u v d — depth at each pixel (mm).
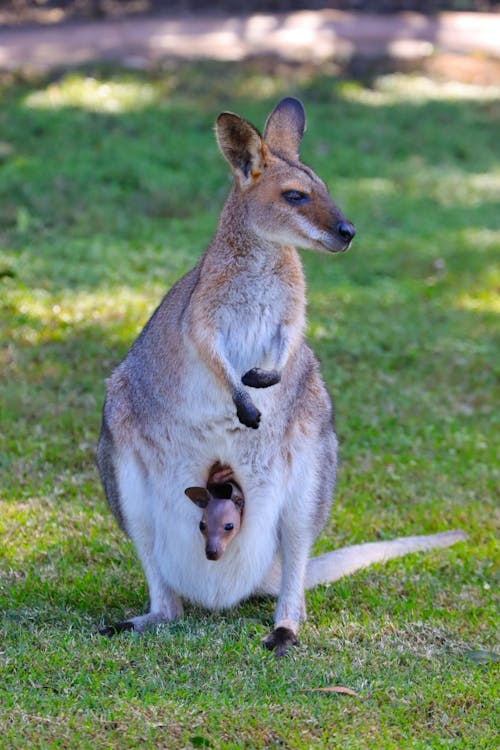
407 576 11508
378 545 11797
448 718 8680
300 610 10188
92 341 17406
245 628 9922
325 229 9844
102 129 28672
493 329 20188
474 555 12125
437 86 36594
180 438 9906
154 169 26484
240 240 9859
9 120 28453
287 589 10156
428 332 19688
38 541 11742
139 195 24953
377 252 23531
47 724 8148
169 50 36000
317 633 10023
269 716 8391
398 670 9430
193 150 27984
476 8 42469
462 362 18422
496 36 40344
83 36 36438
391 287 21938
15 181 24594
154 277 20375
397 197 27078
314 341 18547
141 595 10734
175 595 10320
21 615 10031
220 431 9844
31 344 17188
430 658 9719
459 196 27891
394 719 8578
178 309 10055
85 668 8992
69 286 19562
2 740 7895
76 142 27594
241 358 10023
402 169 29188
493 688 9148
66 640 9414
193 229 23344
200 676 9023
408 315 20484
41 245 21438
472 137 32375
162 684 8805
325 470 10328
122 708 8375
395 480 14062
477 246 24328
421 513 13180
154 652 9328
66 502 12781
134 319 18312
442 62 38000
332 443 10555
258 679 9023
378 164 29312
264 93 33031
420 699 8898
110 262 20922
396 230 25109
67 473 13523
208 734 8156
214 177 26547
